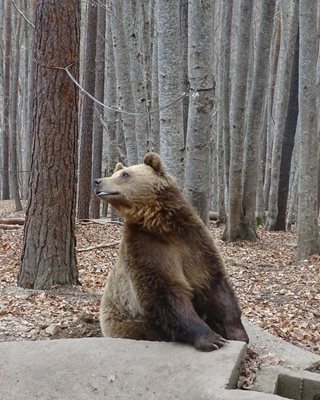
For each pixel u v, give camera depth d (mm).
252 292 10125
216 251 5293
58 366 5199
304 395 4984
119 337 5539
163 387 4730
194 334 4895
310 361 5406
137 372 4934
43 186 9344
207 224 8820
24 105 41031
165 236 5059
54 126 9188
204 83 8594
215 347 4891
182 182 8711
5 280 10703
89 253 13742
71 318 7820
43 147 9281
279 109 20188
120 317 5555
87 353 5262
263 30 15688
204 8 8523
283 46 21812
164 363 4926
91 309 8328
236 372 4754
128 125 14859
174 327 4879
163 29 8555
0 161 42594
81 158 21000
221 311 5238
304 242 13094
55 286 9477
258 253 14570
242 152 15969
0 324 7570
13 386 5109
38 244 9453
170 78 8602
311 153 12797
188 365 4805
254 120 16328
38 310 8242
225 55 18812
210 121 8695
